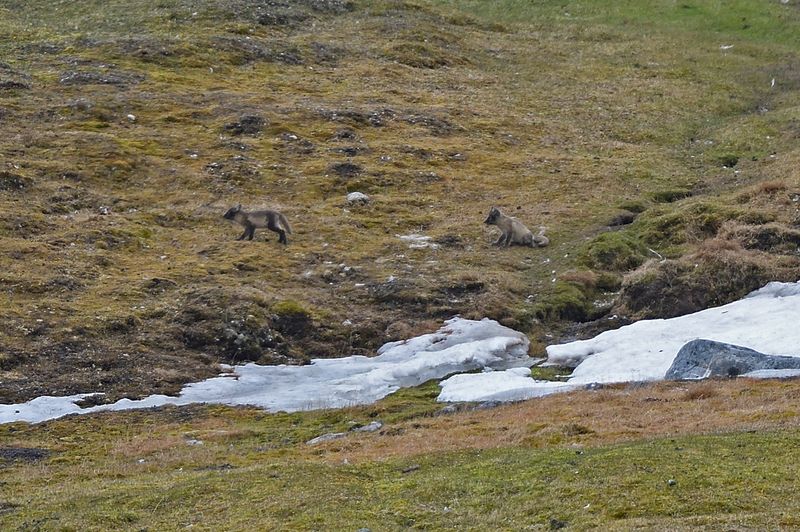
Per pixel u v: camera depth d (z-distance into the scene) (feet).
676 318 197.98
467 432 131.54
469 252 243.40
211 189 278.87
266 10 440.45
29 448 142.41
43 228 242.37
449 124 338.13
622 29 463.42
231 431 148.56
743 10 475.72
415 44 416.05
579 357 185.68
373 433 140.77
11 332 186.39
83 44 385.50
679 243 240.73
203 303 203.72
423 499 99.81
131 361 183.32
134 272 222.69
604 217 263.70
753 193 258.98
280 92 354.74
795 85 395.55
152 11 435.12
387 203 274.98
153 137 308.40
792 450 103.30
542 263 237.86
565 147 329.52
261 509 99.25
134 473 125.18
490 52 430.20
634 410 134.62
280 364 191.11
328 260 236.02
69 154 289.94
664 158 320.91
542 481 100.78
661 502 90.74
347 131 321.93
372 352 197.57
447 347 194.18
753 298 204.23
